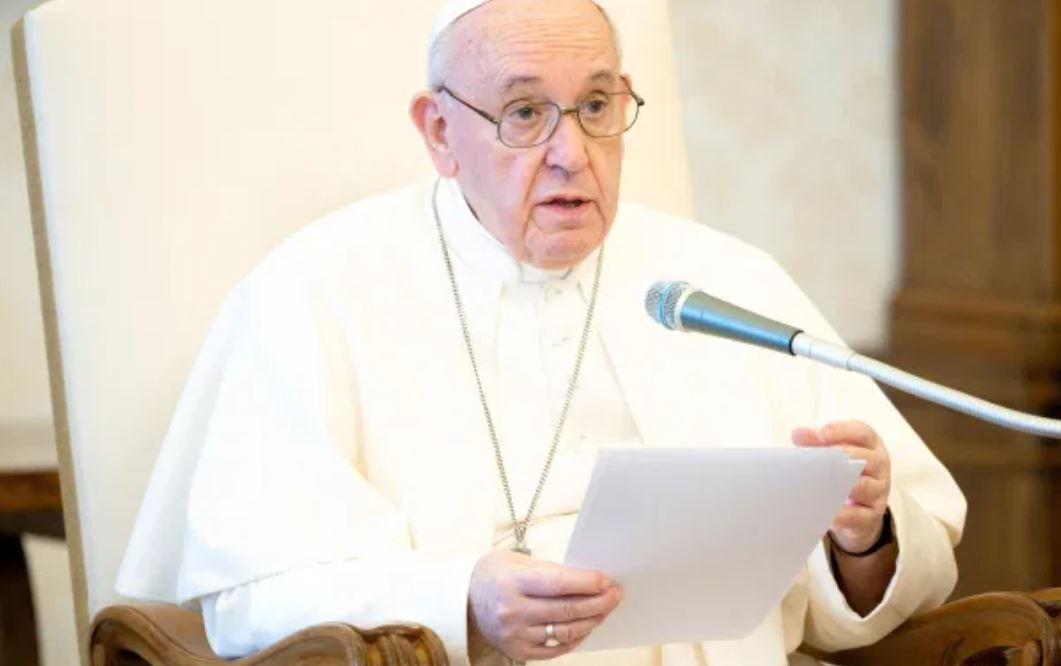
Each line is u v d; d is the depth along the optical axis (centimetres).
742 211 2250
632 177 1484
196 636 1218
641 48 1509
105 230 1317
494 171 1177
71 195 1311
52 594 2081
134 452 1305
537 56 1154
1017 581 2303
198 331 1331
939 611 1223
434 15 1445
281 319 1242
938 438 2286
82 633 1306
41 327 2094
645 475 970
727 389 1285
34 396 2098
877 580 1228
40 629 2067
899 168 2286
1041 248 2309
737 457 988
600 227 1181
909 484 1306
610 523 991
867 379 1336
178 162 1345
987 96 2306
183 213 1341
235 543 1162
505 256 1262
